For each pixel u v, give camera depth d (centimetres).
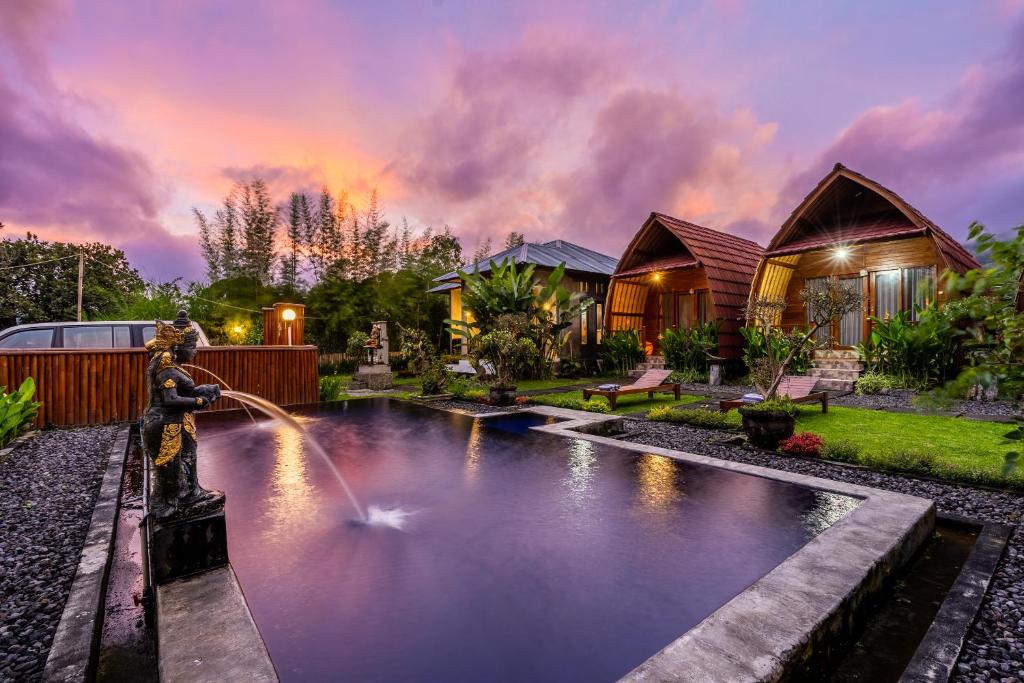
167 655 201
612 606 248
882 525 331
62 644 218
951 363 1055
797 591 245
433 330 2409
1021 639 233
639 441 687
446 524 359
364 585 271
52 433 712
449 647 215
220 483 464
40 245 2598
